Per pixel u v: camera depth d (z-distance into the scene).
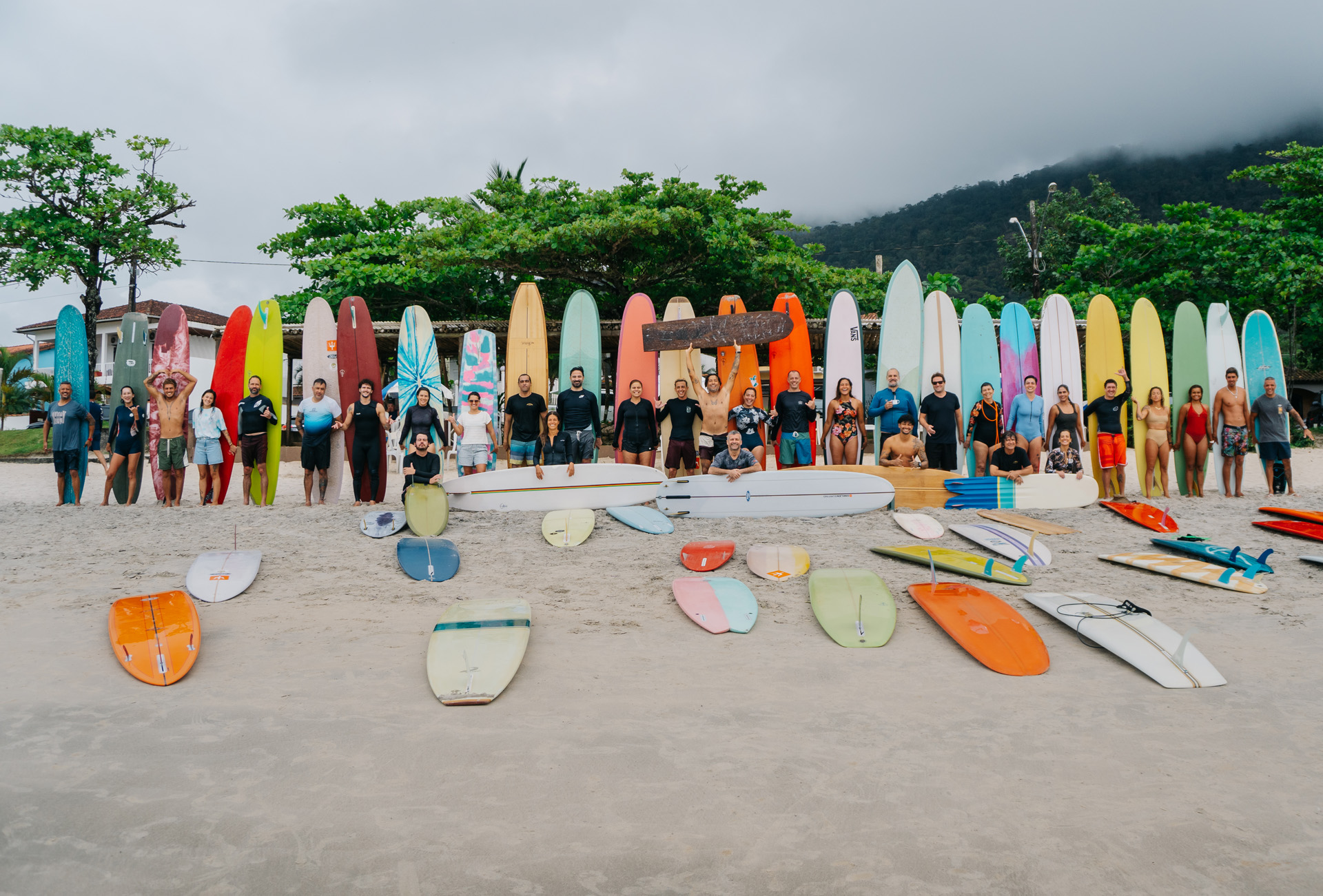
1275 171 19.11
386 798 2.47
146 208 19.00
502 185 18.16
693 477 7.00
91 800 2.45
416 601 4.62
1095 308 8.45
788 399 7.57
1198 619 4.32
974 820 2.36
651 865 2.14
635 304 8.66
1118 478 7.87
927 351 8.47
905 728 2.99
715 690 3.36
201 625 4.11
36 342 29.80
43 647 3.80
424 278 16.02
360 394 7.59
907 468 7.24
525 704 3.21
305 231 19.11
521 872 2.11
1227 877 2.09
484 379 8.66
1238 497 7.91
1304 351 21.95
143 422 7.77
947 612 4.22
